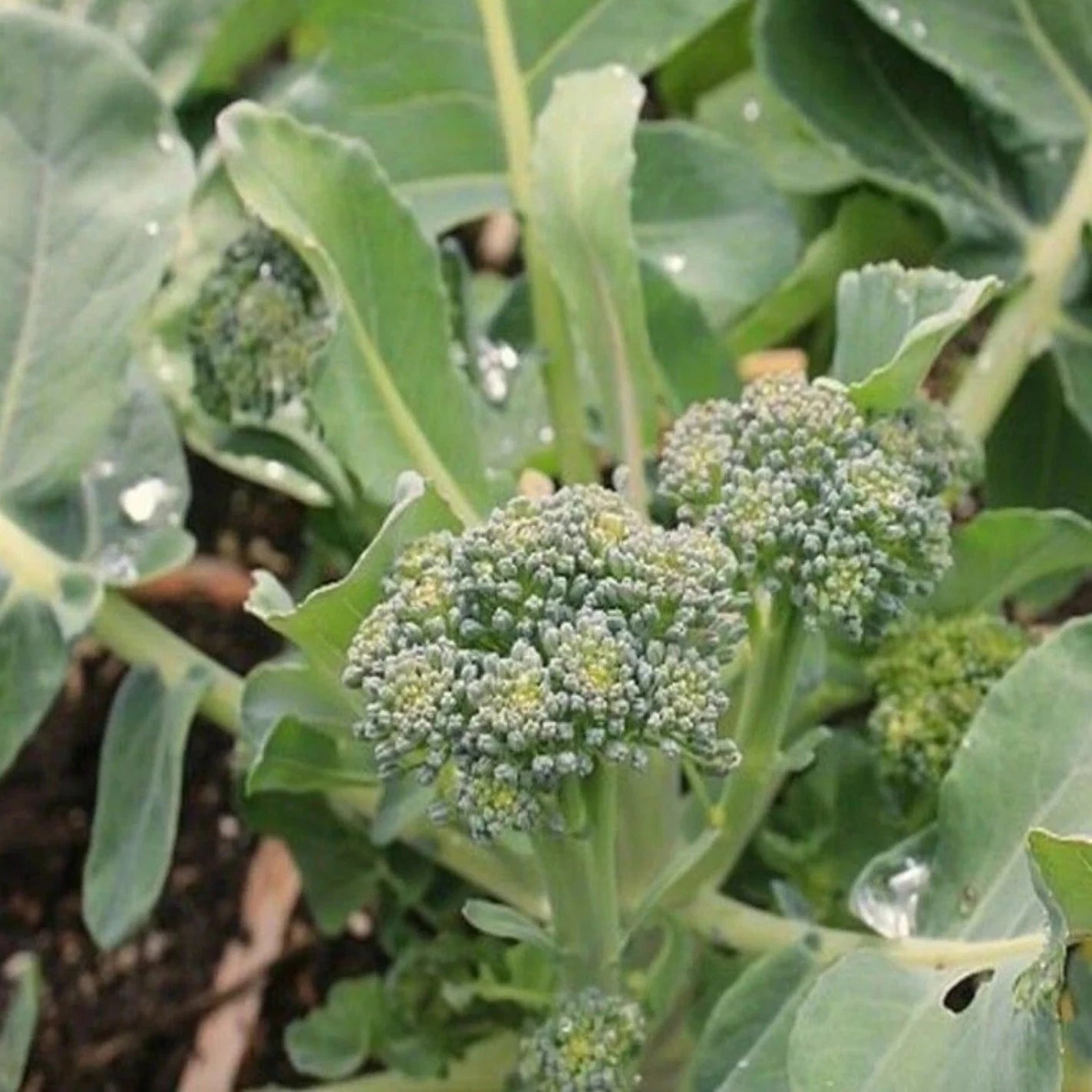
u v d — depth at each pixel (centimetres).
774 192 69
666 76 81
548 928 60
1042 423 71
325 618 52
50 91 60
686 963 58
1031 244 69
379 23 67
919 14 67
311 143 58
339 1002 65
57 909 80
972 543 60
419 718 49
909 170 68
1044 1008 48
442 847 62
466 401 60
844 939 56
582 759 49
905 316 55
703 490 54
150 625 63
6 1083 65
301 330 61
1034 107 68
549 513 50
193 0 68
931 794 61
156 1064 78
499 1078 65
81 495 63
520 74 67
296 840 66
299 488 64
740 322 74
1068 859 47
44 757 82
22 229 60
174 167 61
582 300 61
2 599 61
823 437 53
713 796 60
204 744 82
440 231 68
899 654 60
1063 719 54
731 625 51
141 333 66
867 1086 51
